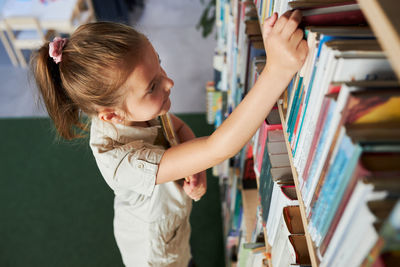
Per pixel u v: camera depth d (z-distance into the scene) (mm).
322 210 591
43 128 2910
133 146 897
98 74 772
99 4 3678
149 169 834
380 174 422
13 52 3771
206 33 3221
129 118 897
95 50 760
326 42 547
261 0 1062
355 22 650
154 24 4277
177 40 4000
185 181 1135
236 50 1580
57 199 2398
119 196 1230
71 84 828
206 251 2096
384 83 473
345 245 506
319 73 581
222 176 2248
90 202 2371
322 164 583
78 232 2209
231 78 1804
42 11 3350
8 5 3428
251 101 659
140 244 1237
